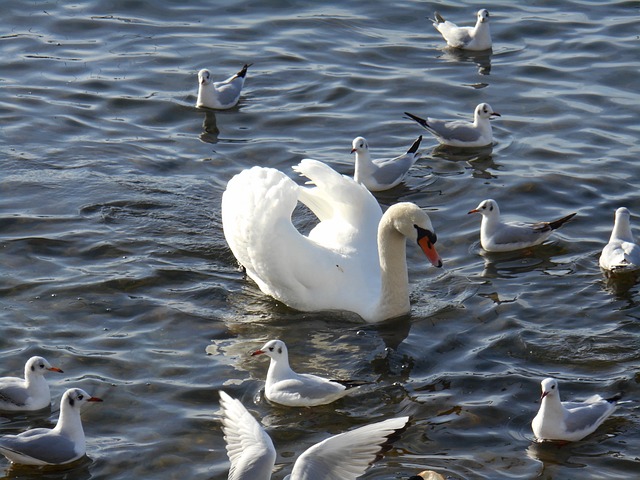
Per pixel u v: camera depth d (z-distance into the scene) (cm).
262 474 1074
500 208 2006
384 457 1339
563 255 1847
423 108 2406
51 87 2447
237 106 2406
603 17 2827
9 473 1329
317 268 1667
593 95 2431
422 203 2041
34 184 2031
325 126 2328
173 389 1479
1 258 1786
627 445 1370
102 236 1864
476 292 1728
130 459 1341
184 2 2892
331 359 1558
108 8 2845
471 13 2891
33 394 1444
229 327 1634
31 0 2866
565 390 1473
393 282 1638
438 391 1476
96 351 1559
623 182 2064
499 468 1322
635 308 1669
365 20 2836
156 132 2280
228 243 1795
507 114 2369
